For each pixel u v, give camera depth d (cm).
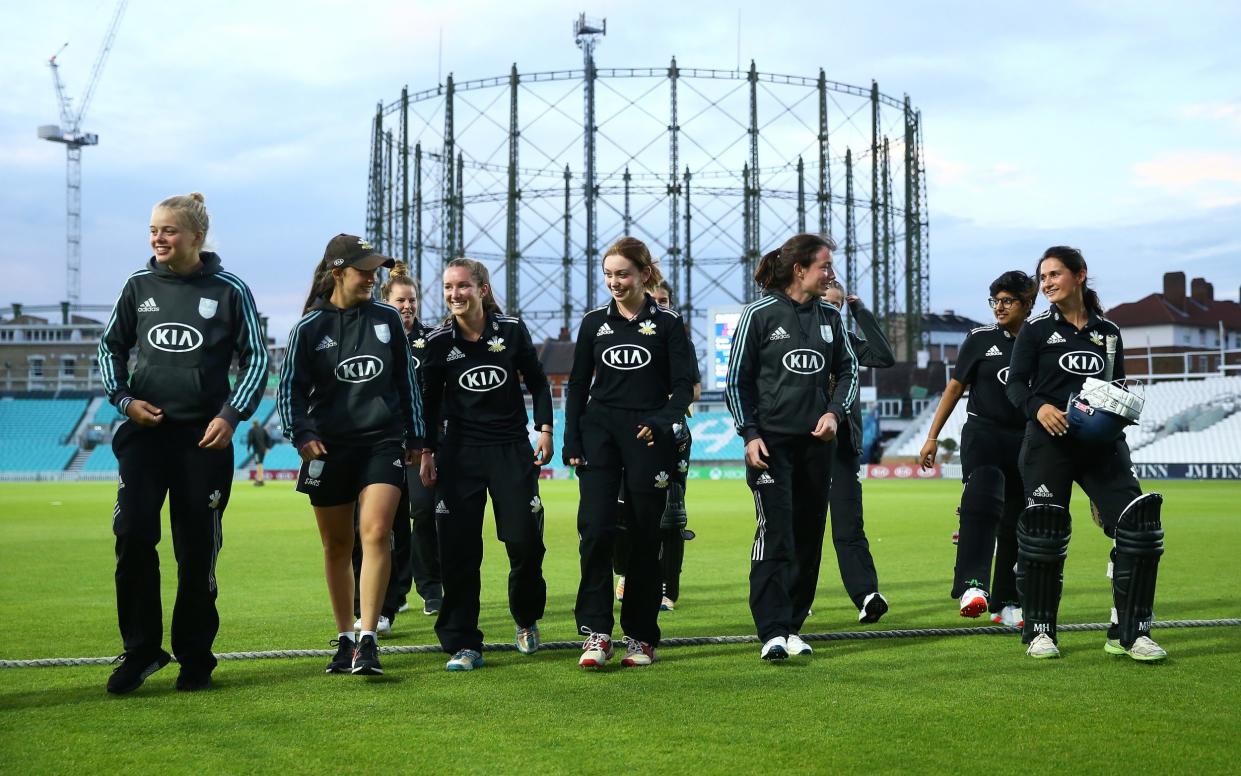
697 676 495
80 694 462
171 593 852
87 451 5831
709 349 4544
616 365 550
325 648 580
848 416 665
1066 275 560
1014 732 385
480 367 552
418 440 537
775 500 555
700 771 340
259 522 1708
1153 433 4288
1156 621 632
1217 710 418
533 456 564
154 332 480
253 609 747
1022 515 546
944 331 8738
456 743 375
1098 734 382
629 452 542
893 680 481
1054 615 547
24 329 8206
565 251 5966
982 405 684
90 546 1277
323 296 538
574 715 417
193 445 482
